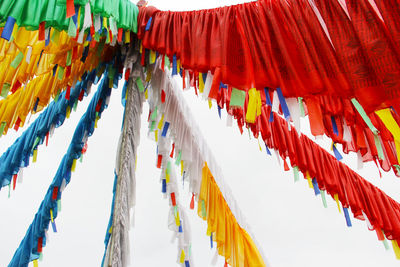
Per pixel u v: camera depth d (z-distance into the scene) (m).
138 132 2.27
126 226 2.07
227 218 2.94
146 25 2.09
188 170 2.56
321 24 1.74
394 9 1.53
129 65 2.25
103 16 1.76
